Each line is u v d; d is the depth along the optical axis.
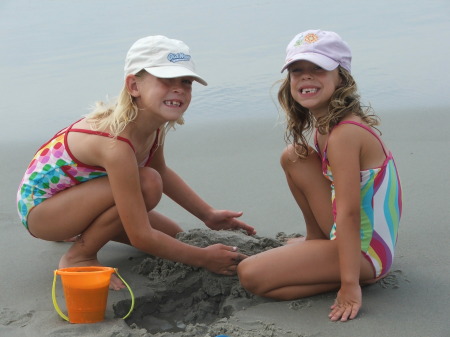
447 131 5.47
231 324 2.84
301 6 9.87
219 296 3.28
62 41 9.03
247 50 7.93
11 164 5.48
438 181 4.47
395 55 7.52
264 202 4.45
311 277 3.04
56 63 8.09
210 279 3.31
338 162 2.98
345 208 2.95
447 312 2.82
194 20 9.45
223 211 3.90
